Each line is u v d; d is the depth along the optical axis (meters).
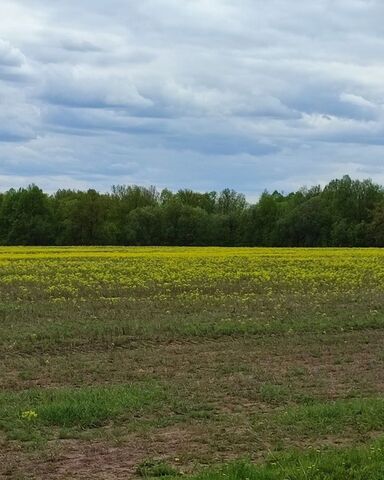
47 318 21.84
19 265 40.66
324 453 9.04
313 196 115.56
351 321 21.89
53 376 14.66
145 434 10.58
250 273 36.22
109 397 12.27
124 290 29.23
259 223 104.38
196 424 11.21
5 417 11.27
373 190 110.19
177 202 106.88
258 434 10.52
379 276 36.03
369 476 8.09
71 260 45.59
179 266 39.94
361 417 11.13
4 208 108.25
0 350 17.14
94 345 18.19
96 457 9.51
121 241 105.62
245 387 13.76
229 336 19.72
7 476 8.74
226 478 8.05
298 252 58.22
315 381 14.38
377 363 16.30
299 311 24.09
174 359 16.53
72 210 105.19
